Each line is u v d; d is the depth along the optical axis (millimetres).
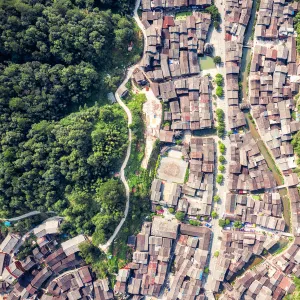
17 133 78375
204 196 87438
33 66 81625
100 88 87250
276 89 87688
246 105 88625
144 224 86938
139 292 86062
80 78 82875
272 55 88562
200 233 86625
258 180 86562
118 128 85188
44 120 81062
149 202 88125
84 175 80312
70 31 81375
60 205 81125
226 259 85250
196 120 88000
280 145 87312
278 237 86562
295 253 84438
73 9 85375
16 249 86188
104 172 82625
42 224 85812
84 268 85500
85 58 85312
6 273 85312
